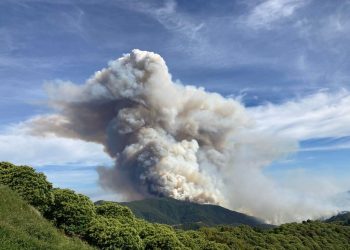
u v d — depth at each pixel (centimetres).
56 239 4056
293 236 16325
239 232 14588
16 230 3534
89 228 5466
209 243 9594
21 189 5078
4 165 5462
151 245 6700
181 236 8544
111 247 5509
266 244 13738
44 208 5138
